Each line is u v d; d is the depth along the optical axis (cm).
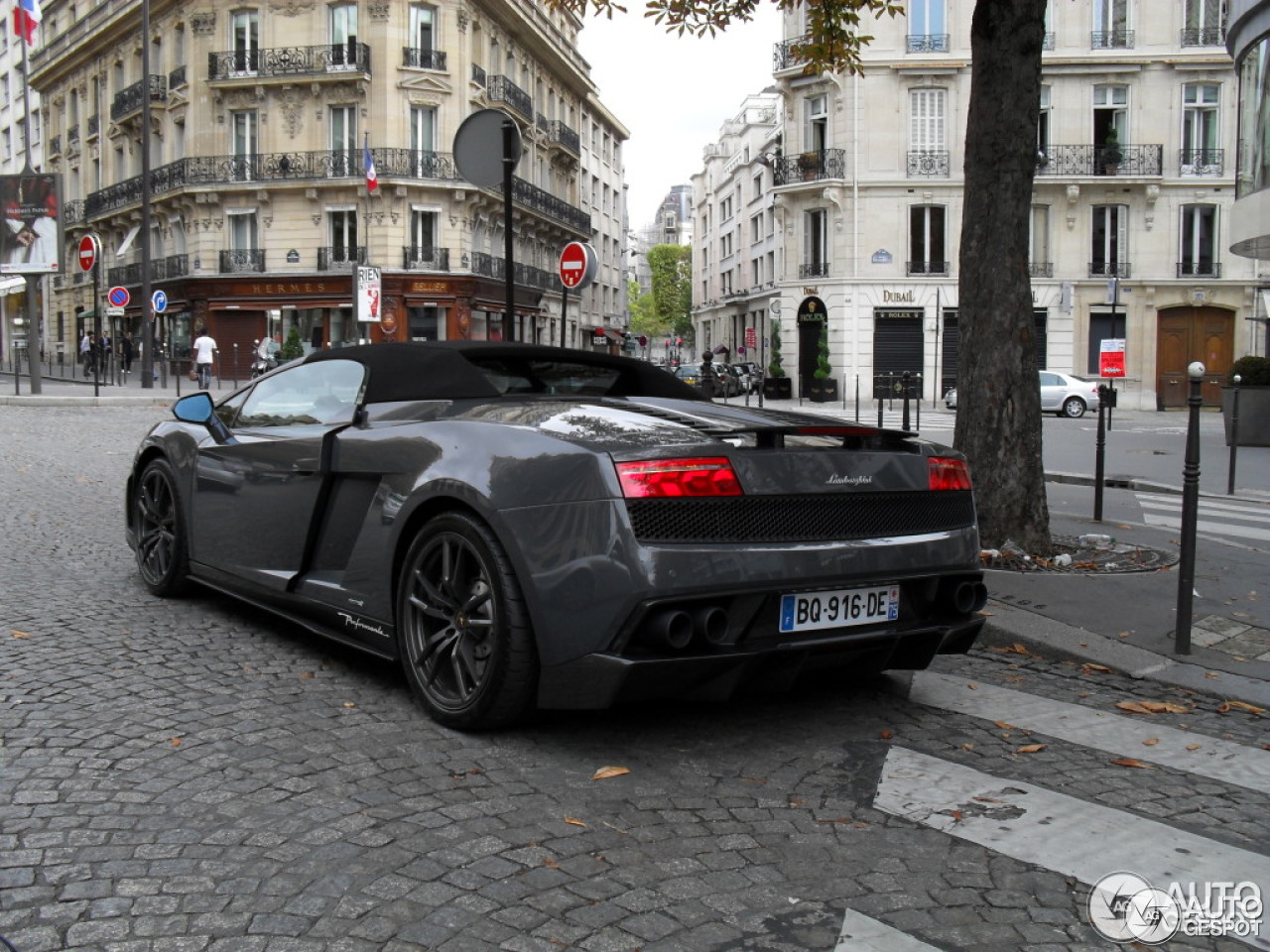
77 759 318
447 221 3969
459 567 348
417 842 268
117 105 4566
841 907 242
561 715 370
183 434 520
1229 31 1645
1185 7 3650
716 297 7312
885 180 3725
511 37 4500
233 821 278
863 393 3788
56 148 5462
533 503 321
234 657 432
